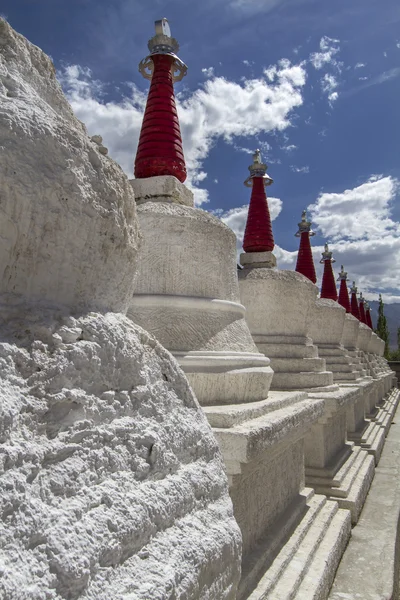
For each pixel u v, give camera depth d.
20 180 1.67
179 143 5.63
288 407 4.97
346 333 15.26
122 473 1.71
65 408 1.65
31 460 1.43
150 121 5.62
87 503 1.52
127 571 1.53
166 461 1.91
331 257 16.08
